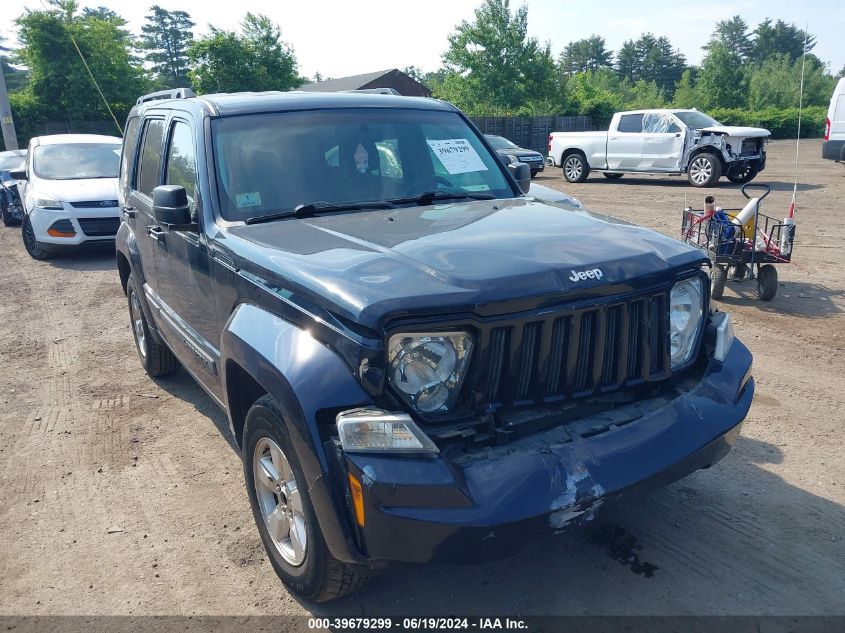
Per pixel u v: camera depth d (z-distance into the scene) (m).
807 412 4.81
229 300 3.40
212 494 4.08
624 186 18.61
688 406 2.94
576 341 2.76
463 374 2.60
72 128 32.47
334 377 2.53
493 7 39.28
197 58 36.69
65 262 11.18
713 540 3.43
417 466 2.41
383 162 4.11
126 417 5.20
